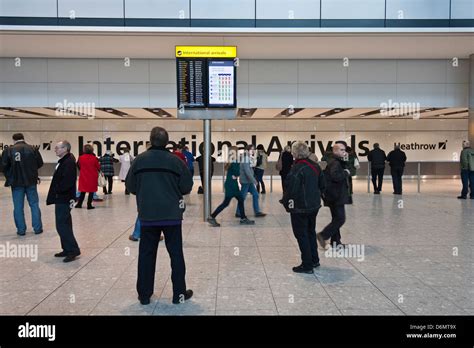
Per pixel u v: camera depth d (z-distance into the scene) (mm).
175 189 4348
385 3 10289
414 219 9328
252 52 12250
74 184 6023
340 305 4270
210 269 5535
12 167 7551
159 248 6645
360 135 22219
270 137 21969
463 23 10273
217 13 10227
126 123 21641
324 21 10297
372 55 12688
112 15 10086
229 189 8648
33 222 7836
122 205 11969
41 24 9984
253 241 7203
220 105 9000
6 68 12750
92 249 6645
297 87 13117
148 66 12969
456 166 22453
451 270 5453
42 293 4656
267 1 10250
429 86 13172
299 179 5230
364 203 12133
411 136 22328
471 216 9734
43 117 20531
